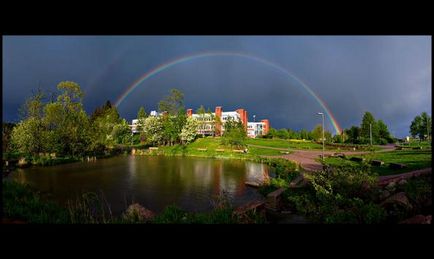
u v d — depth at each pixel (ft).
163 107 196.24
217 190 51.55
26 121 97.55
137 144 227.81
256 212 26.94
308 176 41.75
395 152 116.98
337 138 257.55
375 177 32.12
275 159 108.37
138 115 232.73
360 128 237.04
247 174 76.38
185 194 47.96
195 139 213.87
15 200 29.48
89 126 123.44
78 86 113.80
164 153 160.86
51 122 104.78
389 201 24.82
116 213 34.71
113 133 201.26
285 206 31.99
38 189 51.24
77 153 119.65
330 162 88.02
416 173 41.19
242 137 178.19
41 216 24.91
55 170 80.53
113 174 73.72
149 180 63.87
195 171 82.74
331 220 22.21
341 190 30.63
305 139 298.76
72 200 42.29
